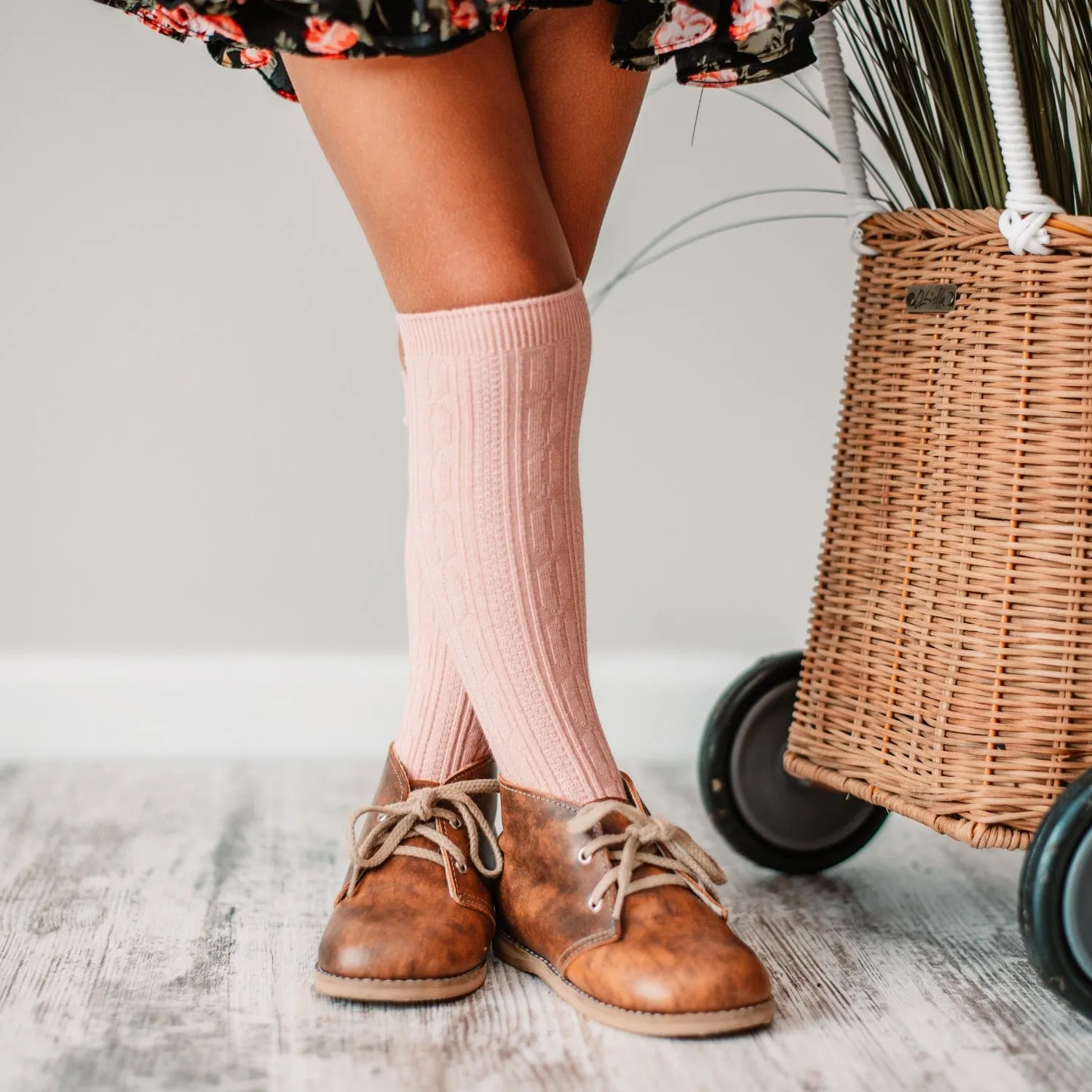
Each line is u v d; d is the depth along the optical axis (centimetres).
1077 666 85
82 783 131
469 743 88
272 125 137
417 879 81
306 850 111
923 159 93
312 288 139
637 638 146
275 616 144
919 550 91
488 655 78
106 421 139
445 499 75
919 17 89
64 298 137
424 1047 72
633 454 143
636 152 139
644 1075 69
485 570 76
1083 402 83
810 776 99
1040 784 85
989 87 80
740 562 146
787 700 106
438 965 77
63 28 134
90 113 135
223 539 142
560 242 75
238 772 138
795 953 89
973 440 87
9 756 141
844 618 98
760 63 78
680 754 147
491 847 88
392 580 144
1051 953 74
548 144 83
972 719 87
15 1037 73
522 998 79
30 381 138
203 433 141
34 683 141
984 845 86
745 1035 74
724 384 143
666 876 78
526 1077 68
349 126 70
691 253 141
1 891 98
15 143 135
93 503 140
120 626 142
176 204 137
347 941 78
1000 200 88
